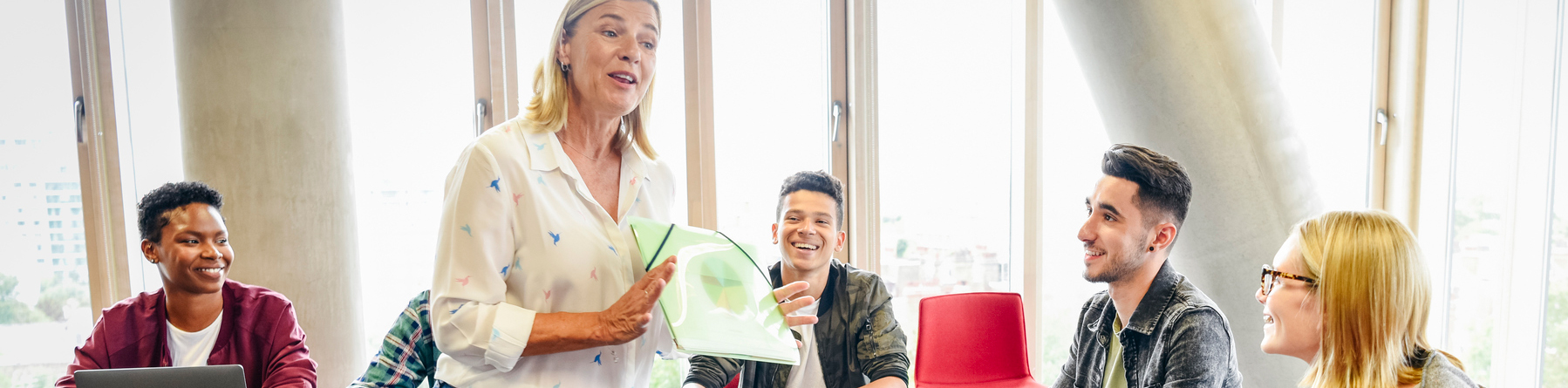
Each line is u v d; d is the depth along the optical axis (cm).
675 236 116
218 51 232
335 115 248
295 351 175
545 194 105
